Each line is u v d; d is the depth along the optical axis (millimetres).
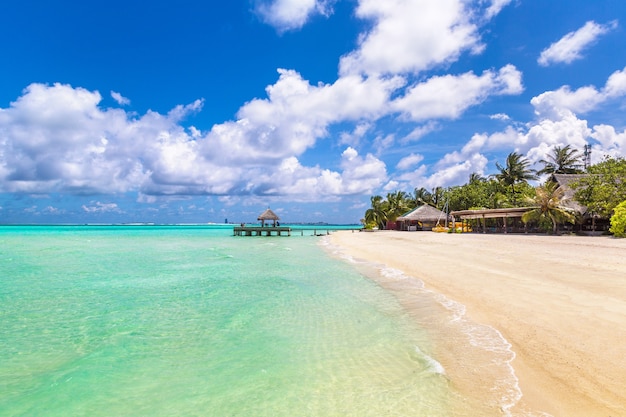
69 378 5488
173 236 65062
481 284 10727
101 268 18547
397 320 8031
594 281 9938
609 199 30875
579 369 4832
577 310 7344
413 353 5996
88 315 9273
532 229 40344
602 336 5895
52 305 10391
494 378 4844
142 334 7648
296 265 18891
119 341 7227
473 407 4176
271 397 4766
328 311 9156
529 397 4281
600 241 23656
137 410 4566
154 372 5691
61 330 8023
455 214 45281
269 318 8664
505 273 12117
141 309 9820
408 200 70938
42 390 5156
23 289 12875
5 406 4715
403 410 4242
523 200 39219
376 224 71250
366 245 30141
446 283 11398
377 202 70875
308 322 8250
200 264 19984
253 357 6219
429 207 59406
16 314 9438
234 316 8922
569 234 33906
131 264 20266
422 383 4871
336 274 15281
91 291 12398
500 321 7160
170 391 5047
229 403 4656
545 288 9477
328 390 4887
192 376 5512
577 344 5637
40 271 17531
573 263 13234
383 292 11156
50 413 4547
